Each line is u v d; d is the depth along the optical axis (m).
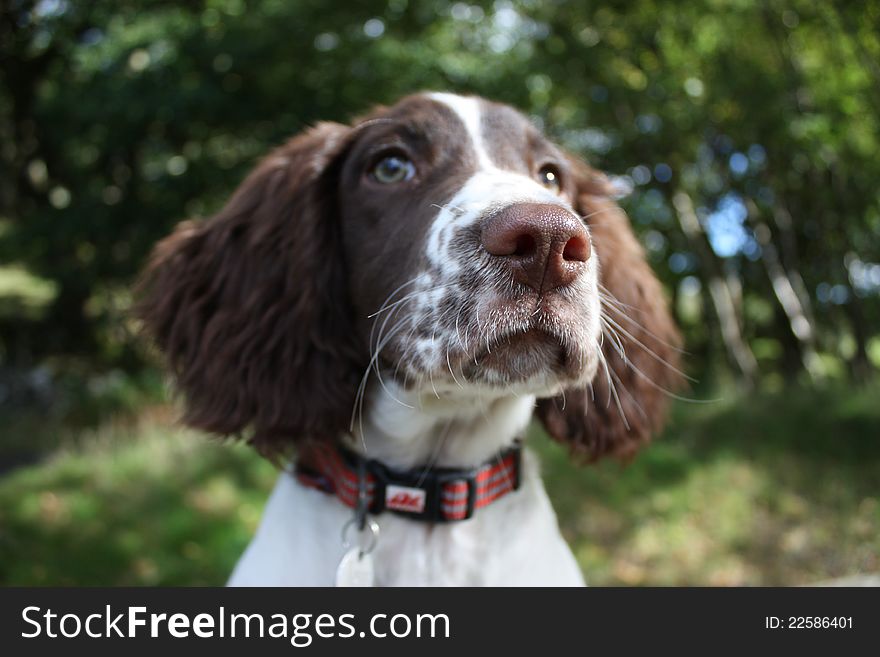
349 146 0.43
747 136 2.03
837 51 1.90
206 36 2.00
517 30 2.09
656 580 0.89
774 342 3.95
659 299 0.52
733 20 1.91
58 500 1.06
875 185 2.31
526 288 0.32
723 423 1.40
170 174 2.22
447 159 0.40
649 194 2.75
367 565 0.39
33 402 2.14
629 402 0.47
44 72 2.82
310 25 1.94
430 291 0.34
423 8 1.99
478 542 0.40
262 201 0.46
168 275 0.47
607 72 2.01
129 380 2.37
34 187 2.97
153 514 1.01
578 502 1.10
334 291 0.42
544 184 0.44
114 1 2.36
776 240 2.98
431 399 0.38
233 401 0.43
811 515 1.05
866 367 2.50
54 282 2.51
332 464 0.41
